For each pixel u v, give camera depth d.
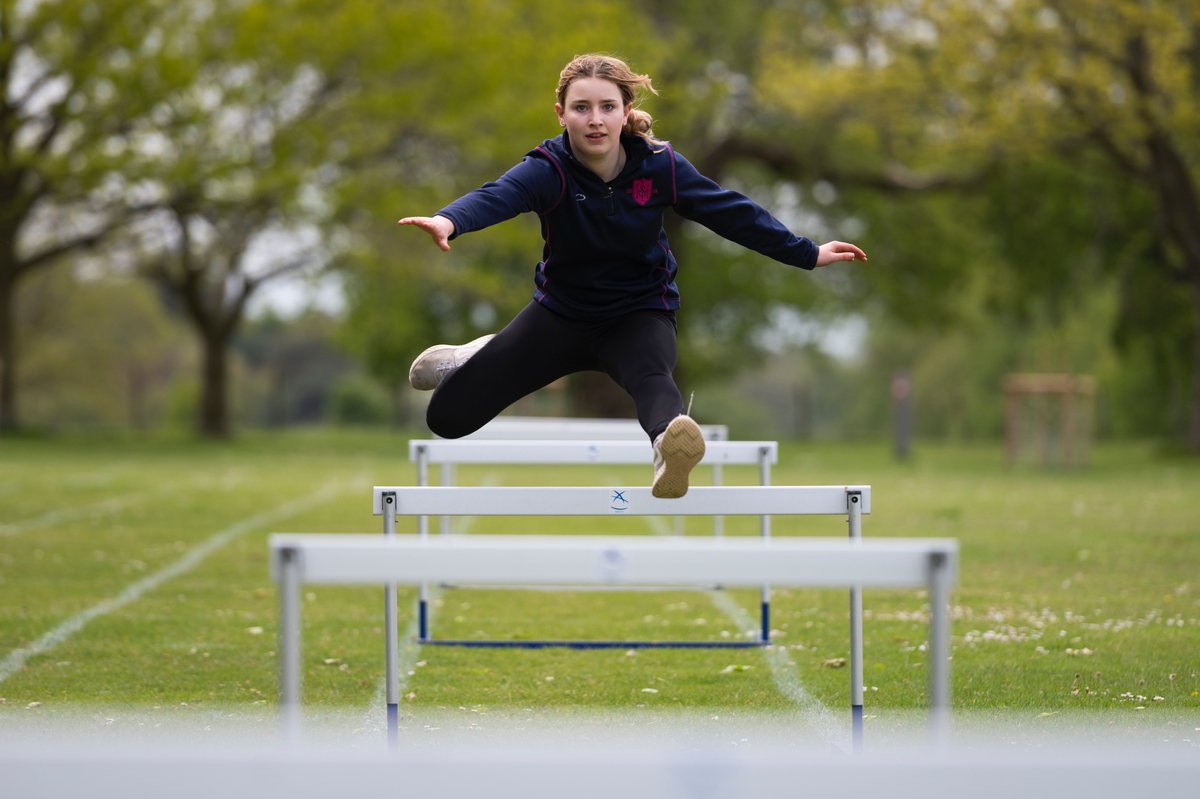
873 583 7.56
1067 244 79.19
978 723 13.73
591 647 18.36
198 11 68.75
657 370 11.86
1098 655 17.44
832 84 69.38
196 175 65.81
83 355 145.12
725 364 114.44
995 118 63.94
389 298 90.12
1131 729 13.32
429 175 74.56
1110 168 71.19
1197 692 15.12
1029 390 68.06
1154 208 73.06
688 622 20.84
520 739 13.02
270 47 66.00
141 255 83.25
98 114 64.81
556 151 11.80
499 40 70.69
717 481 20.22
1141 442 108.62
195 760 6.60
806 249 12.32
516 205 11.37
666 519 37.31
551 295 12.28
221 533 31.33
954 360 153.62
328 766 6.59
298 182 66.38
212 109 67.12
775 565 7.56
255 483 47.22
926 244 94.38
